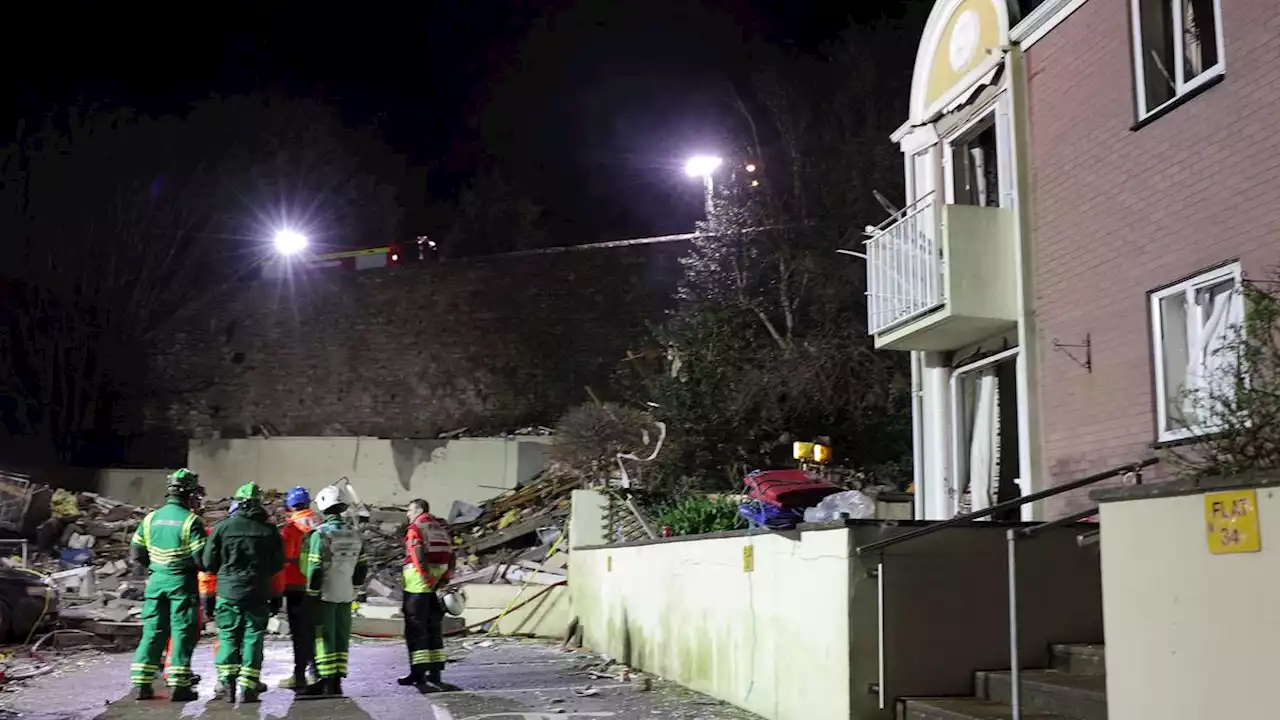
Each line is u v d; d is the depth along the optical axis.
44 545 19.89
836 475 17.98
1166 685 4.71
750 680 8.80
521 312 28.47
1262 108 7.30
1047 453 9.44
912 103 12.25
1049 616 7.52
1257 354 5.92
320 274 30.25
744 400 19.06
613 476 19.31
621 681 10.78
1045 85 9.77
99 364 28.67
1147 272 8.32
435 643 10.34
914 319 10.60
